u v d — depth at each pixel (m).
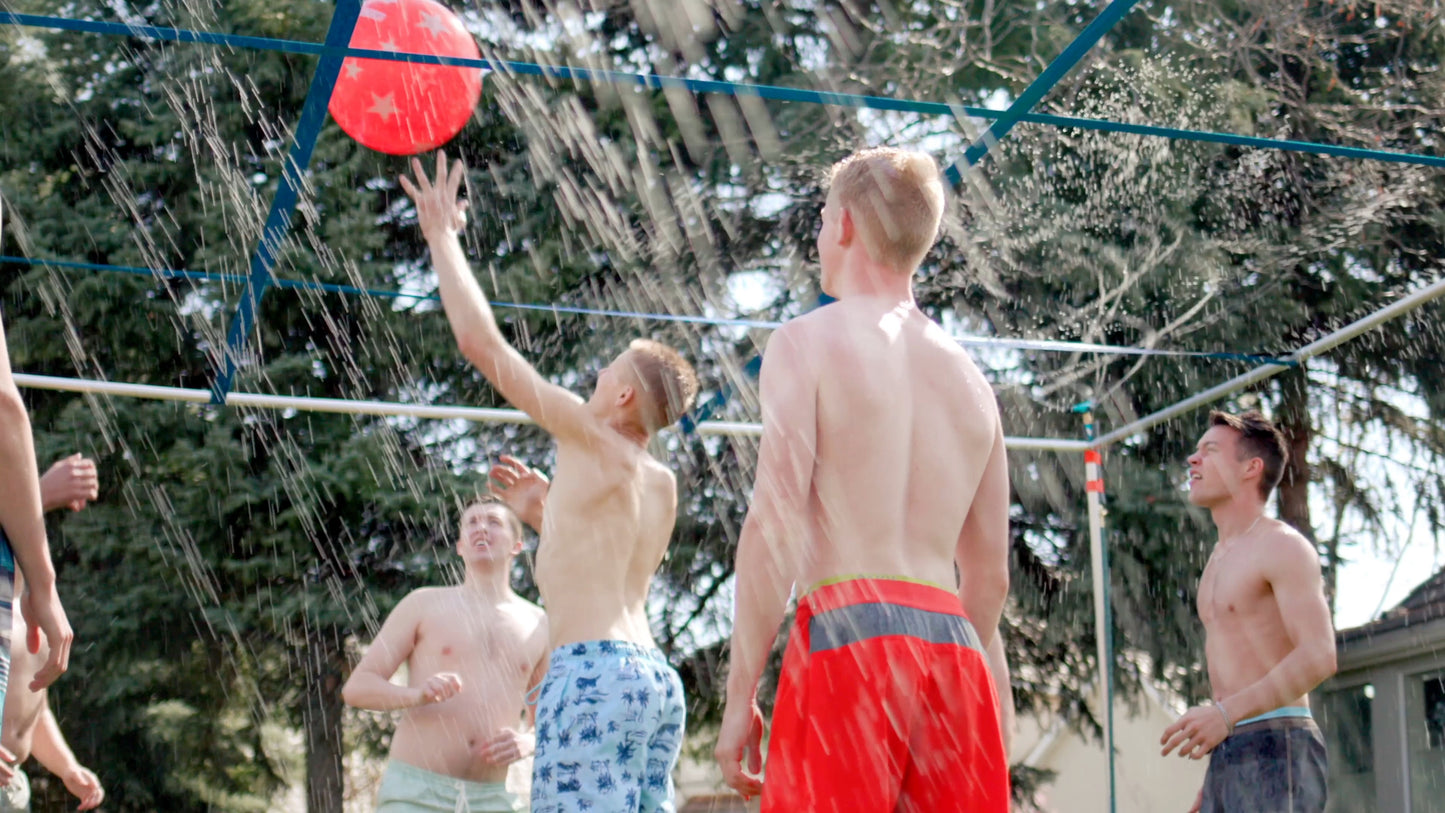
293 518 10.91
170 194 11.70
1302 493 11.47
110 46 11.77
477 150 11.20
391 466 11.14
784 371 2.52
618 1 10.98
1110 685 6.23
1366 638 11.62
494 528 4.67
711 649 10.80
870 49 10.64
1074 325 10.68
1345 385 11.18
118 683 10.61
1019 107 3.73
